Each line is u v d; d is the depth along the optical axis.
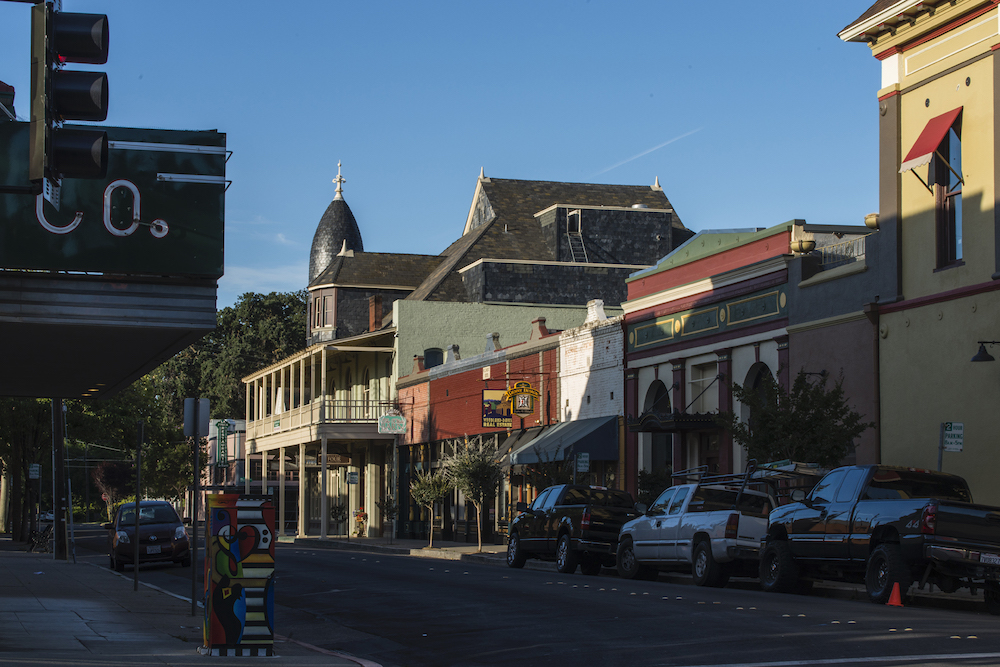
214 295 13.80
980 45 21.95
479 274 50.84
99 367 16.91
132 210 13.52
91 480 111.62
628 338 34.06
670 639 11.91
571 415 36.91
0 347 15.02
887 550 15.55
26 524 51.47
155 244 13.54
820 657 10.24
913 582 15.85
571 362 37.03
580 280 51.62
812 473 19.80
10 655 10.66
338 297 59.88
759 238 28.30
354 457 57.44
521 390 37.91
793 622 12.84
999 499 20.69
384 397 52.97
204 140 13.83
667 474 30.16
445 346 50.31
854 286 24.86
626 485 33.44
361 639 13.62
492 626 13.93
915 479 16.73
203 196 13.76
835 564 16.97
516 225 55.12
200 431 16.56
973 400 21.42
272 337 91.88
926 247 23.02
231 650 11.12
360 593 19.27
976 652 10.40
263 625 11.20
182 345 14.91
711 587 19.89
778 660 10.14
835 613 13.84
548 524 25.95
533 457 34.31
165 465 83.62
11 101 13.09
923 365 22.73
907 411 23.09
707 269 30.52
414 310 50.31
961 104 22.36
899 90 24.05
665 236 54.28
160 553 28.28
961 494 16.84
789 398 22.12
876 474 16.67
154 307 13.59
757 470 20.41
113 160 13.54
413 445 49.56
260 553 11.25
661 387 32.97
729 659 10.33
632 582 21.28
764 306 27.95
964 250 21.98
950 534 14.80
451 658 11.68
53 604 17.17
